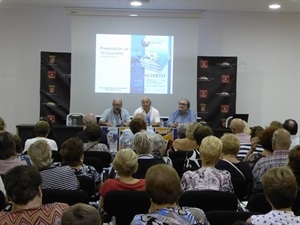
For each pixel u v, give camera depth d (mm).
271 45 8234
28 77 8258
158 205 1950
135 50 7871
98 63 7852
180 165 3977
